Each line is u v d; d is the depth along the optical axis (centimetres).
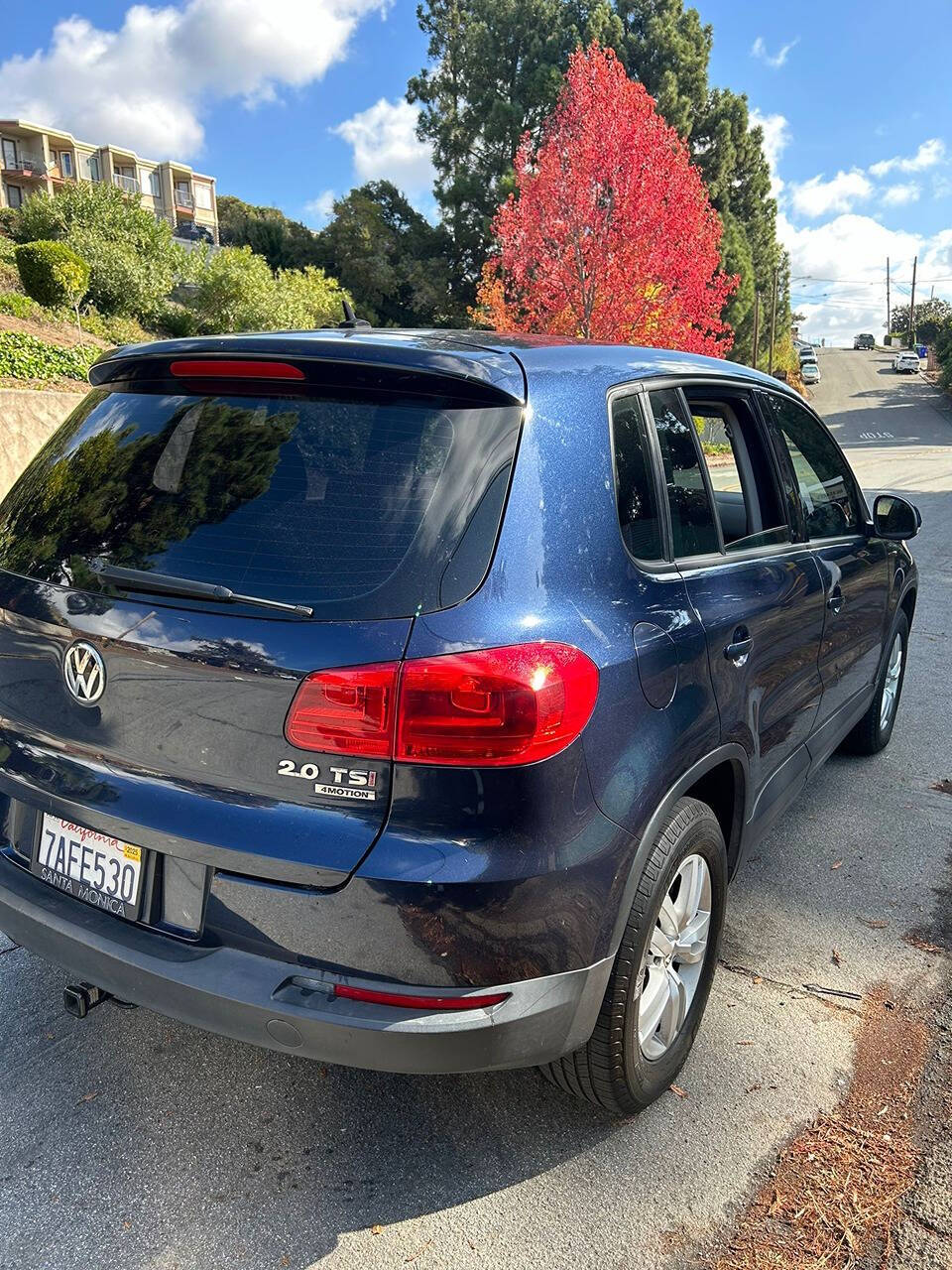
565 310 2022
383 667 174
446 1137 232
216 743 186
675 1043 244
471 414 195
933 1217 210
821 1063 260
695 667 229
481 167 4469
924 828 405
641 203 1964
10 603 215
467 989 181
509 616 182
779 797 314
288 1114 238
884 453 2889
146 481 209
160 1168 221
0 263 2166
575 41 4219
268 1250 200
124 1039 264
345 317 250
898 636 473
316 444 197
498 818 177
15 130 6538
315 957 182
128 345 236
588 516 207
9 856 227
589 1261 199
